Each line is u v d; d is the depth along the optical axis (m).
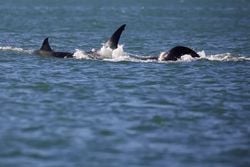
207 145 70.75
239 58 137.50
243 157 66.81
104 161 64.62
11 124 77.44
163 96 95.81
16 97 92.75
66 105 88.19
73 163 63.81
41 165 63.12
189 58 131.75
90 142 70.69
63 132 74.31
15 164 63.34
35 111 84.31
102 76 110.31
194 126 78.81
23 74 111.00
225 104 91.56
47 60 126.38
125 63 124.69
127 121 80.12
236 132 76.38
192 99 94.44
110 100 92.06
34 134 73.25
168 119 81.75
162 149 68.88
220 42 195.00
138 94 96.75
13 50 139.62
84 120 80.06
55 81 105.12
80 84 103.06
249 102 93.31
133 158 65.75
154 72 115.62
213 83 107.50
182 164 64.38
